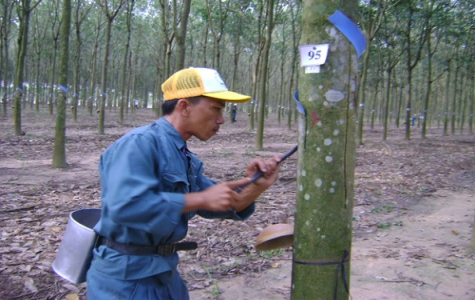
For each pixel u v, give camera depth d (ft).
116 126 70.64
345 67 6.62
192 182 6.69
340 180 6.75
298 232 7.00
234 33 83.92
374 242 17.20
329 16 6.54
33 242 15.61
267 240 7.14
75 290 12.22
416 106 122.31
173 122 6.58
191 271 13.83
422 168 36.04
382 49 75.87
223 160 37.47
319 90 6.64
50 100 90.02
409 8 62.39
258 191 7.14
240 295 12.35
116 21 89.40
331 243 6.80
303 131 6.84
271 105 176.65
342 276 6.89
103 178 6.05
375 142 61.21
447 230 18.94
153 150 6.01
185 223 6.63
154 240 6.26
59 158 30.71
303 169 6.87
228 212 7.23
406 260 15.10
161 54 101.55
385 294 12.53
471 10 68.44
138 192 5.57
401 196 25.49
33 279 12.75
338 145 6.68
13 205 20.21
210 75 6.49
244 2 71.82
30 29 111.34
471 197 25.88
